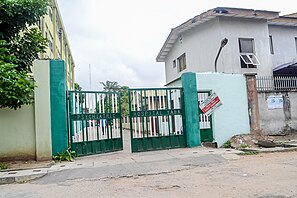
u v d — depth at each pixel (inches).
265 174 252.5
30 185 259.1
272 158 339.6
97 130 404.8
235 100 466.0
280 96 529.3
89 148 392.8
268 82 562.6
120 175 277.0
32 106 365.1
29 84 327.0
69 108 381.7
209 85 453.1
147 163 327.0
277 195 187.9
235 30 663.8
